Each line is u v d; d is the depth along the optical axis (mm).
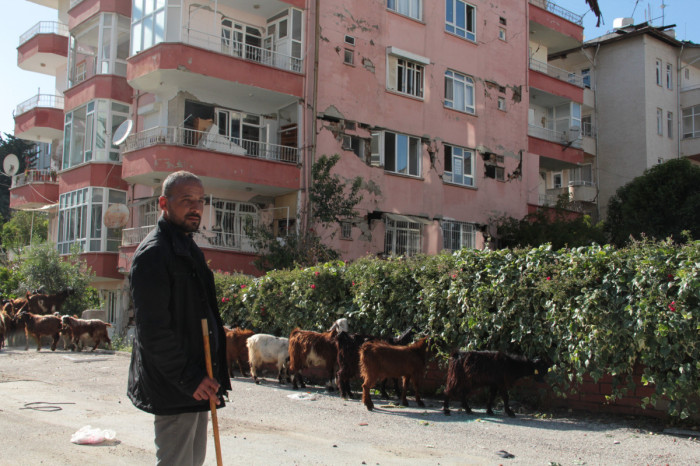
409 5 24953
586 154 34562
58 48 27906
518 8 29000
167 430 3639
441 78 25469
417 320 10047
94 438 6234
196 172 19281
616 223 28516
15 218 38781
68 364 12859
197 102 21219
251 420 7781
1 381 10180
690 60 36125
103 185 22641
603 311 7832
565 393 8422
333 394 10203
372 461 5848
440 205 24766
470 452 6277
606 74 35125
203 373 3555
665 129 34625
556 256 8672
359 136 22703
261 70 20766
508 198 27422
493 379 8336
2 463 5387
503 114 27688
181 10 20344
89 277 20672
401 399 9258
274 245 18938
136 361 3631
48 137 29875
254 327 13344
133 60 20266
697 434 7004
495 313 9023
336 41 22391
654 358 7484
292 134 22016
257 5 21859
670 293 7406
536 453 6266
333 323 11281
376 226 22766
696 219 25328
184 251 3621
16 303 17609
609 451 6352
